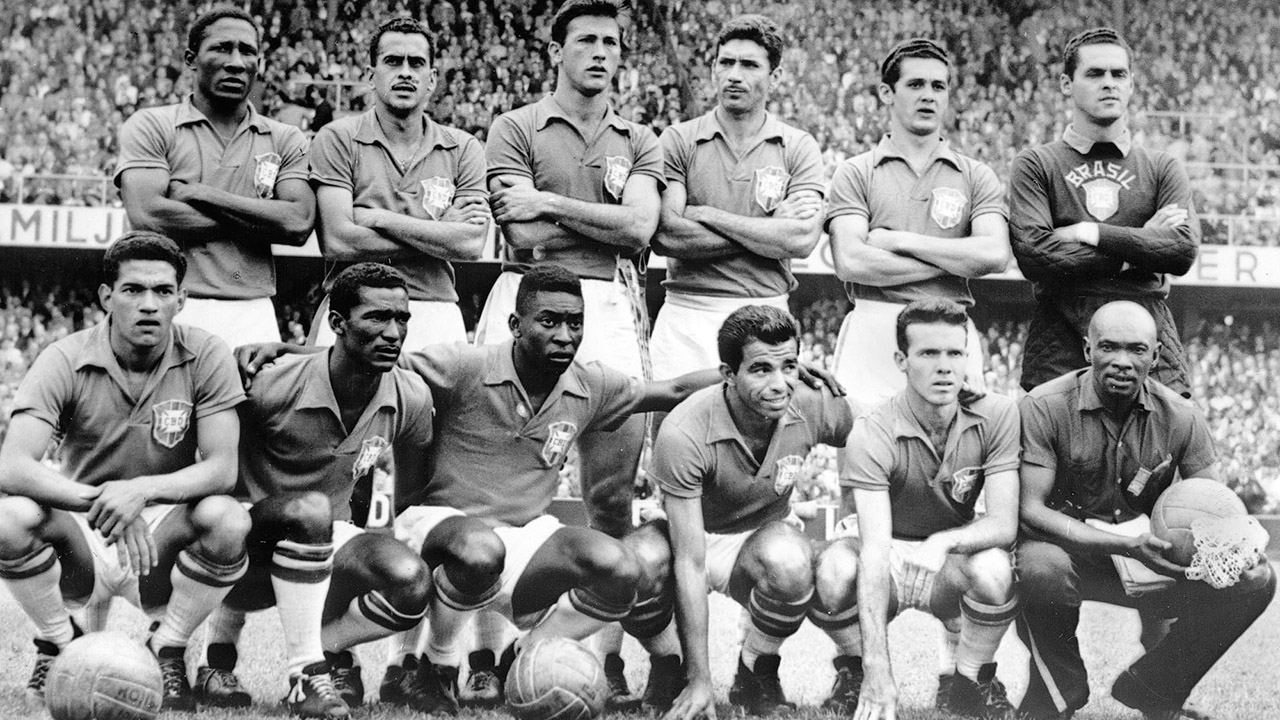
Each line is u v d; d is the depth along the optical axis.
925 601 4.39
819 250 15.16
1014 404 4.63
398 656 4.49
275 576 4.01
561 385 4.46
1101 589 4.57
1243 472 16.30
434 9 17.31
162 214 5.08
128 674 3.56
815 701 4.68
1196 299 17.08
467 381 4.43
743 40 5.39
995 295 17.11
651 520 4.57
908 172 5.41
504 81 17.03
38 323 15.78
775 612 4.34
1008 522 4.46
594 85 5.28
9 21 16.95
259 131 5.30
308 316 15.31
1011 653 5.69
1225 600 4.26
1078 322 5.21
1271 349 17.31
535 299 4.24
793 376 4.28
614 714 4.29
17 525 3.91
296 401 4.27
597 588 4.15
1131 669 4.47
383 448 4.38
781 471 4.55
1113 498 4.65
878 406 4.62
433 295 5.33
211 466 4.14
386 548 4.09
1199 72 17.91
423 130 5.39
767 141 5.50
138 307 4.06
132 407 4.23
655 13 17.59
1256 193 16.92
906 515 4.63
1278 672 5.42
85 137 16.28
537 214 5.18
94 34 17.03
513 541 4.30
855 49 17.88
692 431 4.39
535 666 3.73
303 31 17.03
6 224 14.82
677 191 5.45
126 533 3.96
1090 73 5.23
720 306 5.45
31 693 4.05
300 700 3.96
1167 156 5.38
